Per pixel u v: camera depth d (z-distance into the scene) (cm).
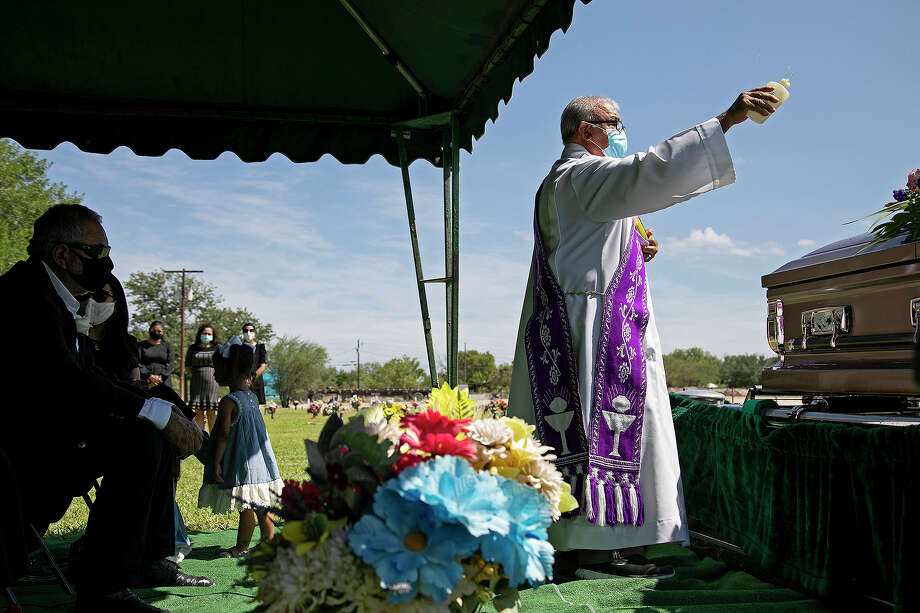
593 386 291
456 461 143
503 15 388
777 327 294
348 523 146
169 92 497
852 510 231
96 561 241
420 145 546
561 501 176
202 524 511
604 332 296
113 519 244
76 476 274
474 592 148
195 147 516
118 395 255
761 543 276
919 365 158
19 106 480
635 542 285
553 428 295
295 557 137
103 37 451
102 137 499
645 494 292
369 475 146
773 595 256
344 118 532
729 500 309
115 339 341
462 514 132
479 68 445
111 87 486
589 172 289
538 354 307
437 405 183
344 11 462
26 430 256
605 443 288
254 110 519
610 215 287
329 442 160
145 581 310
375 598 136
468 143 500
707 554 339
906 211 238
